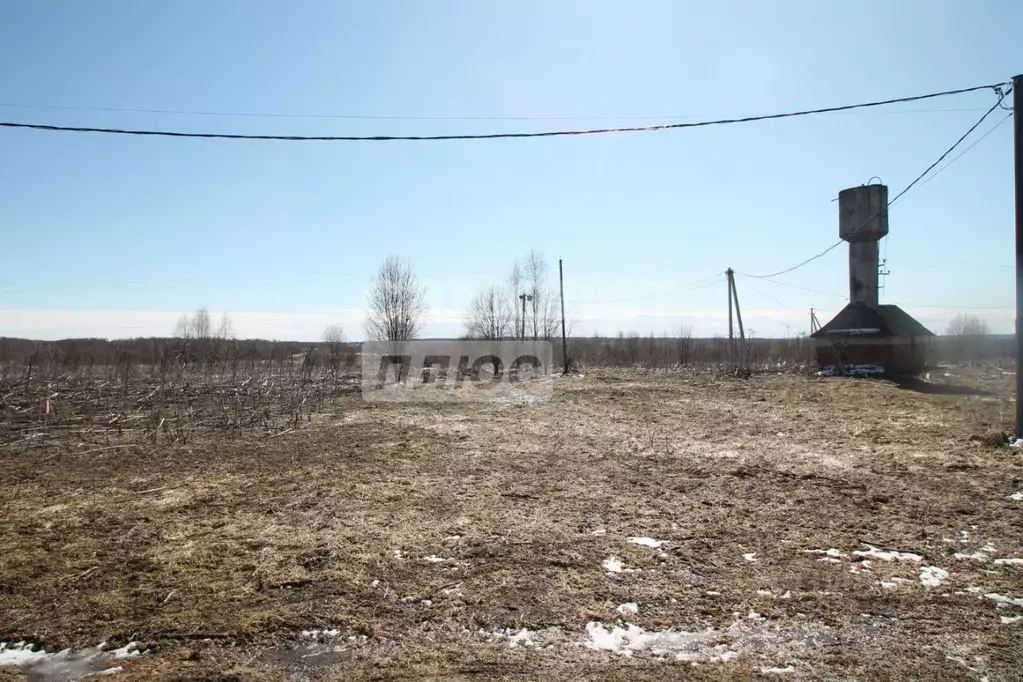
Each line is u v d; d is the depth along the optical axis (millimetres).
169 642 3346
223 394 15086
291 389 17125
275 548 4766
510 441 9406
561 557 4574
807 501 5965
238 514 5691
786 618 3592
